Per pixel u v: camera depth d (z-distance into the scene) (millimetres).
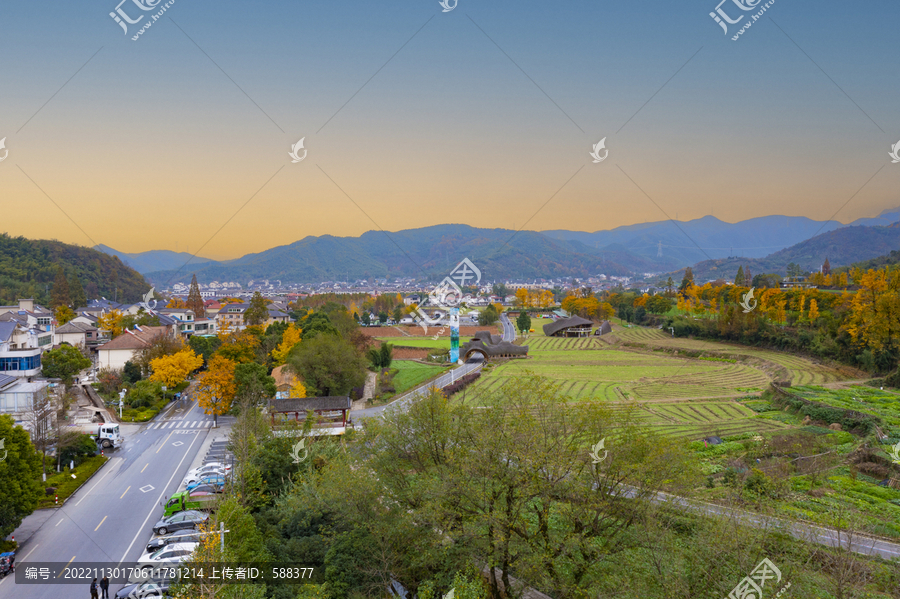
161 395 99312
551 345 196000
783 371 128250
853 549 40656
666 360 159625
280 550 39406
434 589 37625
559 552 39281
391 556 38562
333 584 36406
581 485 39344
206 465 59531
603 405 45375
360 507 41000
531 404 45719
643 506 39219
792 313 163750
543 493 39125
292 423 62406
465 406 50844
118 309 183875
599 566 38562
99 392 98000
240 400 79875
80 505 53031
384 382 114188
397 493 44406
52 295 195625
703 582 33531
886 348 118188
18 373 90750
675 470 42062
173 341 116875
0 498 42500
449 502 40781
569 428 44188
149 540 45781
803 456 67000
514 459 40188
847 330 130750
